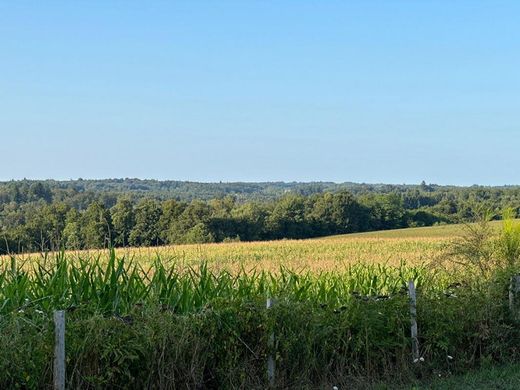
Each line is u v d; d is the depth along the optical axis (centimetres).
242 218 7738
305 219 8594
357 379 1019
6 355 744
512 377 1066
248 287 1071
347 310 1046
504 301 1203
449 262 1368
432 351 1121
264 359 951
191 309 978
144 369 852
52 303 897
